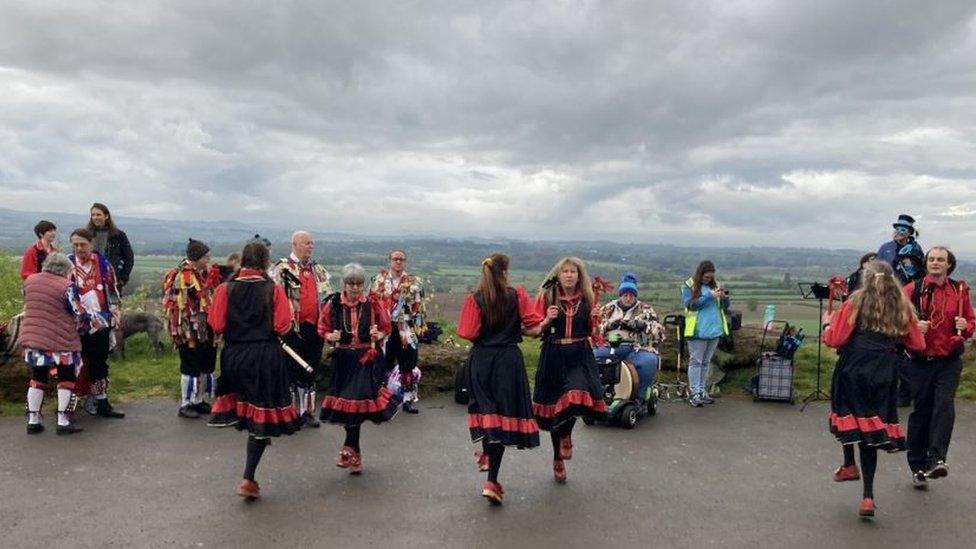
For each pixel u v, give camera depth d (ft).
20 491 18.90
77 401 27.20
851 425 18.25
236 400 18.95
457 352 33.45
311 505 18.34
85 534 16.28
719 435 26.14
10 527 16.61
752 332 36.68
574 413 20.04
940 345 20.38
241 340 18.62
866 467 18.35
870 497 18.24
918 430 20.95
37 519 17.10
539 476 21.11
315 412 27.96
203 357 26.71
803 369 36.58
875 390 18.24
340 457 20.90
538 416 20.53
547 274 21.13
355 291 20.95
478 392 18.85
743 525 17.61
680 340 32.68
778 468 22.33
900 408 30.66
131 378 31.91
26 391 28.09
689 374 31.35
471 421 18.90
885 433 18.10
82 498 18.49
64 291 24.00
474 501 18.88
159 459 21.76
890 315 18.20
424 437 25.09
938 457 20.25
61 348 23.82
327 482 20.15
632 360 28.09
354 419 20.47
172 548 15.61
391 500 18.81
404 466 21.76
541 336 21.02
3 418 25.94
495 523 17.39
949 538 17.04
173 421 26.00
